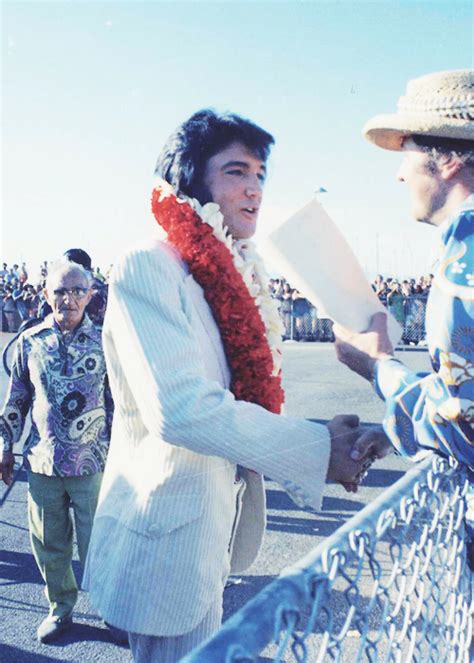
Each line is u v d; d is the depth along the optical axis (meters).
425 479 1.01
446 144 0.97
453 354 0.89
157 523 1.16
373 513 0.86
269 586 0.64
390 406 0.99
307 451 1.07
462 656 1.20
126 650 2.29
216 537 1.20
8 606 2.60
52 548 2.36
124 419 1.24
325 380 6.34
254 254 1.33
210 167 1.23
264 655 1.85
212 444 1.05
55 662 2.22
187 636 1.19
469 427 0.89
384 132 1.05
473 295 0.88
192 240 1.19
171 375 1.06
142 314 1.10
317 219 1.02
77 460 2.30
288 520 3.35
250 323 1.22
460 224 0.92
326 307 1.02
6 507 3.60
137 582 1.16
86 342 2.35
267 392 1.22
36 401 2.34
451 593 1.14
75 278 2.31
